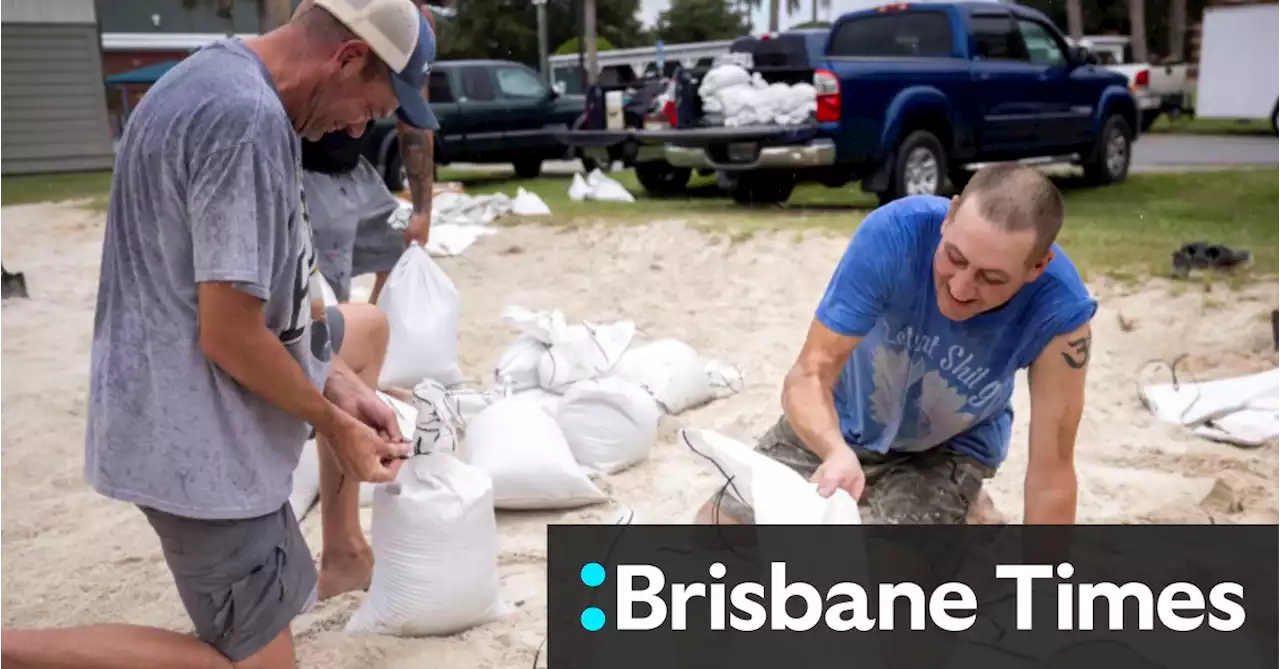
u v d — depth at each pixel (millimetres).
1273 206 10672
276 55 2357
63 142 23297
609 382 4625
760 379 5891
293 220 2373
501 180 16406
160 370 2305
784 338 6645
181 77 2283
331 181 4824
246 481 2385
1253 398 5043
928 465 3215
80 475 4582
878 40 12016
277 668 2568
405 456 2777
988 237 2445
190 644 2445
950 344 2875
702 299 7734
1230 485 4047
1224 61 21766
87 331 7203
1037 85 11961
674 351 5469
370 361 3553
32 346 6797
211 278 2205
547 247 9414
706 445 2637
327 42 2361
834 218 10281
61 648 2314
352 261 5352
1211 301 6562
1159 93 22328
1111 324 6359
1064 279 2744
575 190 13039
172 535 2395
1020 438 4906
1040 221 2432
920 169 10969
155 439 2307
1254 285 6855
